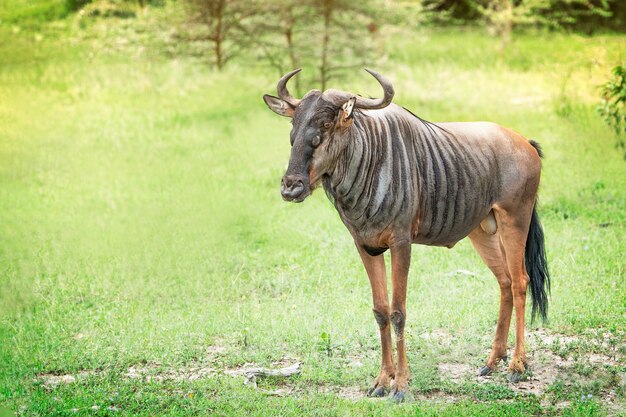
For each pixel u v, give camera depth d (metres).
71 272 12.72
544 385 8.80
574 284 11.55
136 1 28.78
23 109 23.09
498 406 8.10
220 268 12.87
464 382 8.80
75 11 31.19
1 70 26.89
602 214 14.56
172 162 18.94
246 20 25.45
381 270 8.78
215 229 14.63
